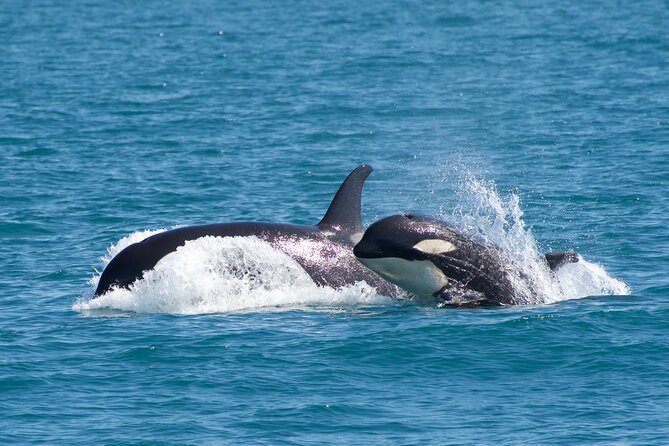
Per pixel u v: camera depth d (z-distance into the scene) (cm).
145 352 7025
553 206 11800
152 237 8925
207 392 6309
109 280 8625
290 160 14975
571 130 17012
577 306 8025
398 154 15512
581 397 6200
